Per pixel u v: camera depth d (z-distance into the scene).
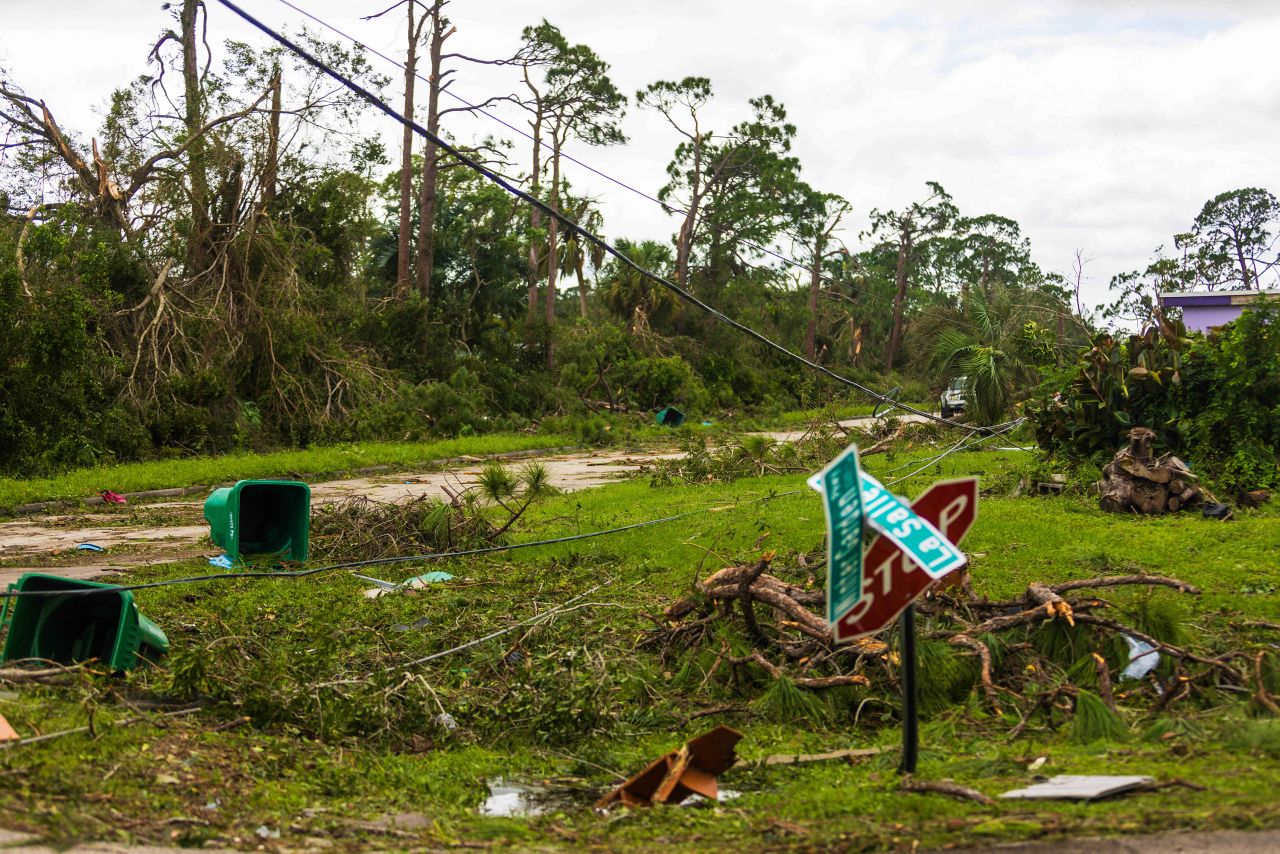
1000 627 7.23
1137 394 15.05
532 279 50.19
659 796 5.26
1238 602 8.39
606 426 36.22
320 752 6.17
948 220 84.25
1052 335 26.44
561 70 49.53
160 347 29.08
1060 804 4.62
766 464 20.70
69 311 24.55
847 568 4.61
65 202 30.52
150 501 20.59
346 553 12.82
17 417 23.69
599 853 4.53
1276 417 13.86
